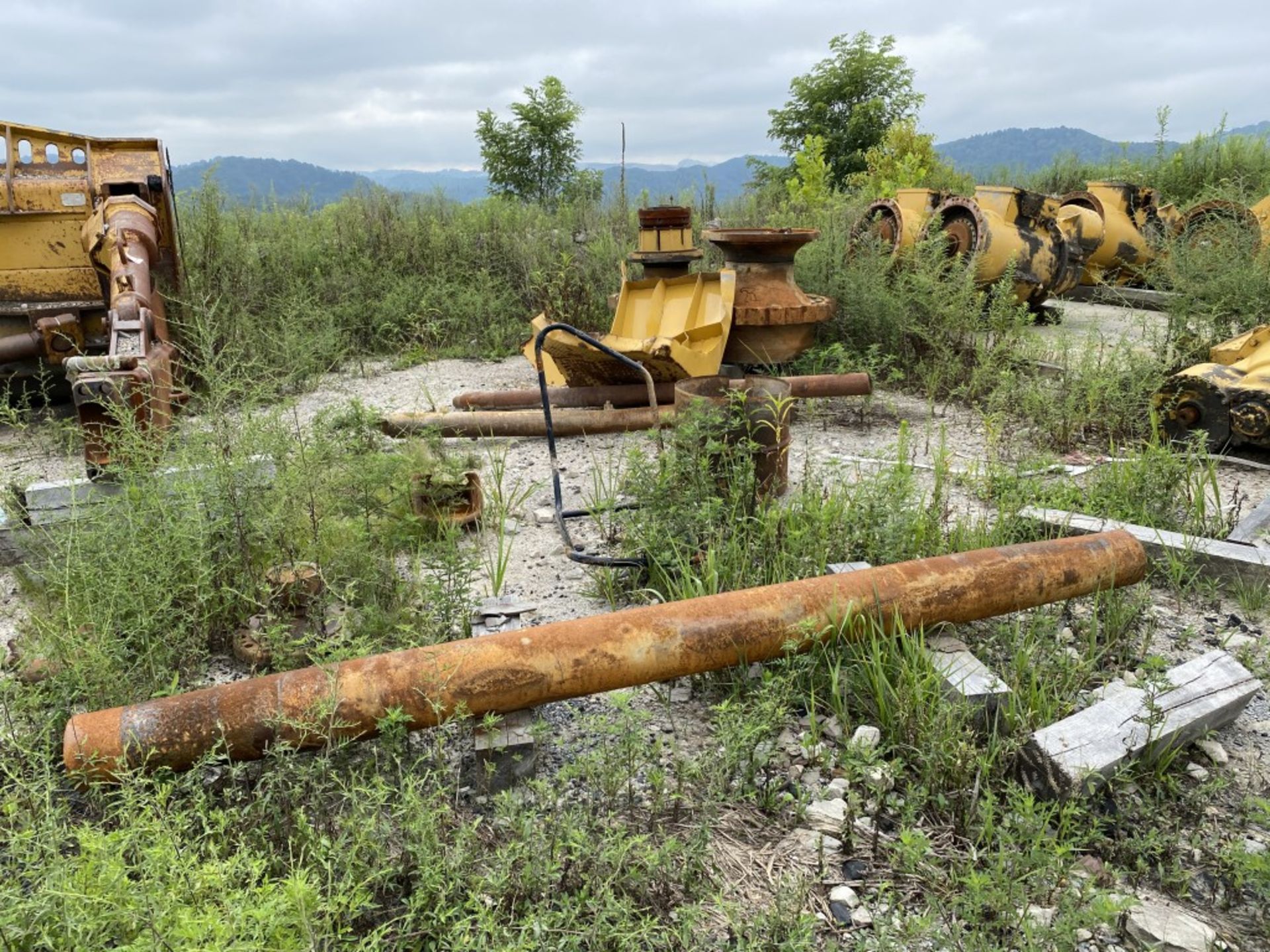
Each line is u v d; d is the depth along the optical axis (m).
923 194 11.03
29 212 7.25
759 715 3.25
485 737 3.06
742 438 5.07
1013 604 3.62
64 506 4.72
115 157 7.61
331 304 11.05
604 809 2.98
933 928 2.53
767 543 4.47
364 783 2.80
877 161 22.50
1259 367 6.53
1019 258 10.45
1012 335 8.45
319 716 2.79
